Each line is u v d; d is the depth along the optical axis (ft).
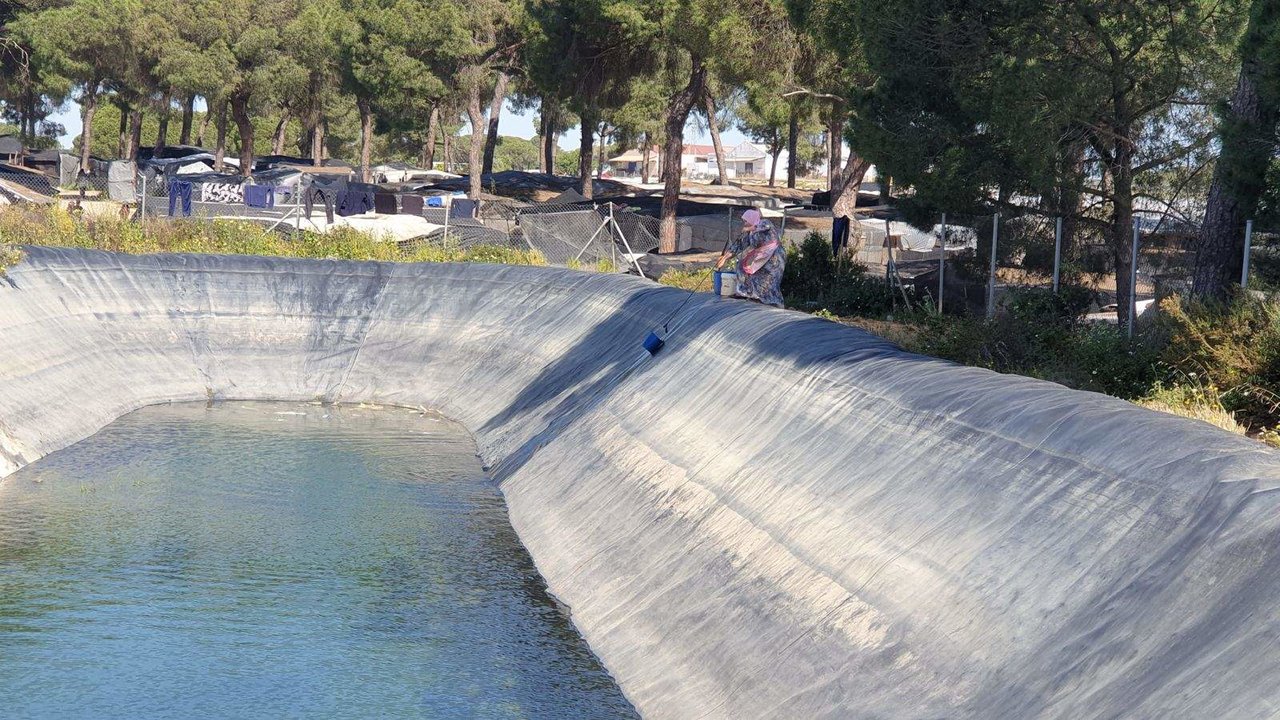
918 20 63.77
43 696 31.99
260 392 79.05
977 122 66.03
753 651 28.91
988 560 25.12
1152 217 71.61
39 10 225.97
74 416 65.57
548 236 105.60
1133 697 18.86
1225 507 20.86
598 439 51.44
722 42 112.88
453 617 38.45
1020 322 51.26
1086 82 60.39
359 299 86.02
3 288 68.74
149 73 215.10
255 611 39.06
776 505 34.58
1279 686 16.71
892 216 86.74
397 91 199.00
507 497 53.83
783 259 58.59
